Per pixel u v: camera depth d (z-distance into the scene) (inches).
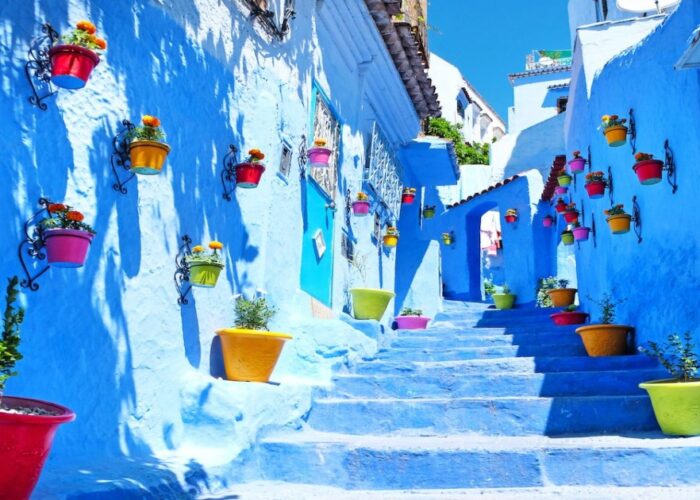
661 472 162.7
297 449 179.3
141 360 163.6
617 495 150.0
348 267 339.9
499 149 816.9
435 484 169.0
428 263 494.0
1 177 126.3
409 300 485.1
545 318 394.0
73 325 141.8
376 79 371.9
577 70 374.0
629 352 266.4
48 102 139.7
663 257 231.0
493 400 210.8
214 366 199.5
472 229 676.7
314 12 293.0
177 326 180.7
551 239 565.3
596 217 334.6
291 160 259.8
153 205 173.8
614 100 289.1
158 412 168.4
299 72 274.5
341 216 324.5
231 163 217.0
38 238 133.0
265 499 149.5
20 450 95.5
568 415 204.5
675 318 220.1
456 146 871.1
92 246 149.5
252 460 177.2
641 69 250.5
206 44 207.3
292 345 250.4
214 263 182.9
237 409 176.6
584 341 272.8
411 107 421.7
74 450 138.1
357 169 352.8
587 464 165.8
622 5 355.3
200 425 175.9
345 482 173.2
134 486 127.7
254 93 237.3
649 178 218.7
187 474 148.1
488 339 316.8
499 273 804.0
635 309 263.9
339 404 217.9
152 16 180.1
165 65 184.1
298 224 265.1
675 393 182.1
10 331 103.3
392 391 241.1
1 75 129.0
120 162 160.9
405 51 362.3
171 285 179.5
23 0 135.8
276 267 242.4
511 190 608.7
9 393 124.0
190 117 194.9
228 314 209.8
